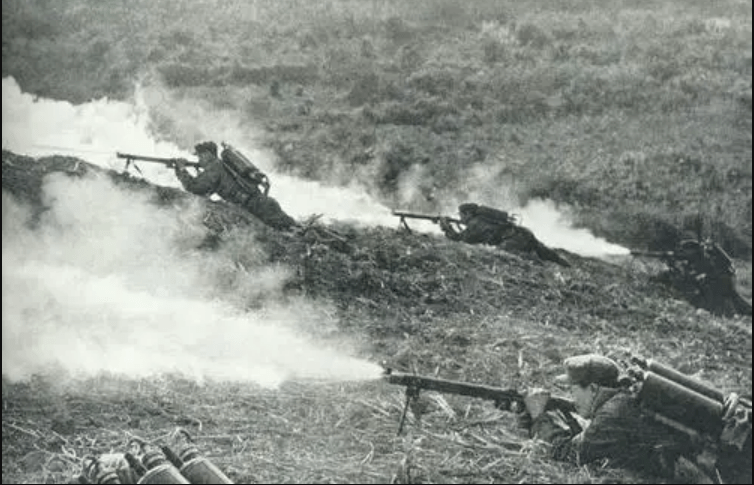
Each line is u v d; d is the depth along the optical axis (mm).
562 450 6078
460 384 6184
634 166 20578
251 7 25062
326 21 25188
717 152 21328
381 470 5746
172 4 24250
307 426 6410
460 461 5980
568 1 27734
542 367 8375
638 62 25234
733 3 28094
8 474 5375
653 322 11703
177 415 6395
